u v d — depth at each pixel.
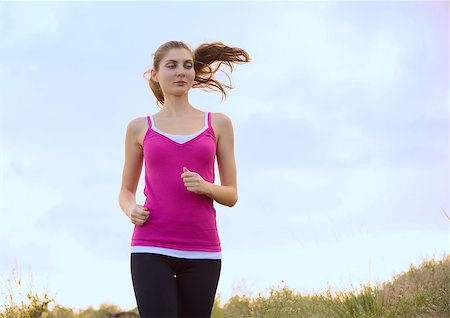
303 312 5.85
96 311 7.30
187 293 3.46
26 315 6.19
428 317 5.12
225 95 4.22
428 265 6.29
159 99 4.02
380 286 5.86
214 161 3.66
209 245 3.51
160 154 3.53
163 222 3.46
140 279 3.43
